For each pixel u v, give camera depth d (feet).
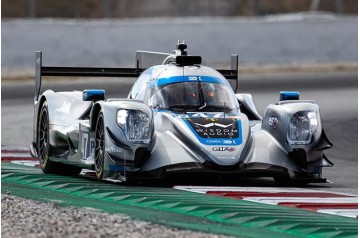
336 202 87.66
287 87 256.32
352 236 69.10
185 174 95.76
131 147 96.53
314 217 78.07
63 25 281.95
